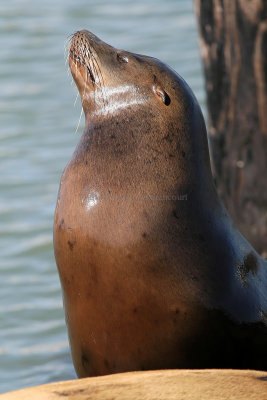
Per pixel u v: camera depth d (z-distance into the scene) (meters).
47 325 36.44
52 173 51.72
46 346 34.56
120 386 15.82
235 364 21.59
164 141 21.64
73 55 23.27
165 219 20.88
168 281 20.61
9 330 36.12
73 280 21.12
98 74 22.66
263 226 33.34
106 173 21.19
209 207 21.67
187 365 21.17
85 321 21.22
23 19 85.19
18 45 77.75
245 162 33.31
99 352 21.36
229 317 21.16
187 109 22.20
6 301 38.66
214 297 20.95
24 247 43.69
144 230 20.62
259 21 31.64
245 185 33.50
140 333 20.80
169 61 70.62
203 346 21.08
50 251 43.31
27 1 92.19
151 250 20.56
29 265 42.09
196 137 22.06
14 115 61.97
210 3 32.91
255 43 31.91
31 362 33.06
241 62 32.44
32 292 39.38
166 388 15.67
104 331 21.02
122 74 22.52
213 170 34.66
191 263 20.86
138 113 22.00
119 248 20.47
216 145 34.12
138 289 20.53
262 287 22.19
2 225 45.94
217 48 33.06
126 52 23.00
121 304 20.64
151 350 20.91
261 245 33.56
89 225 20.73
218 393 15.48
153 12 86.38
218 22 32.75
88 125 22.50
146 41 76.81
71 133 57.94
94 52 22.81
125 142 21.61
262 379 16.31
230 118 33.31
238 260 21.75
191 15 84.31
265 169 32.91
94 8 88.50
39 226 45.66
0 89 67.81
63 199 21.41
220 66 33.16
